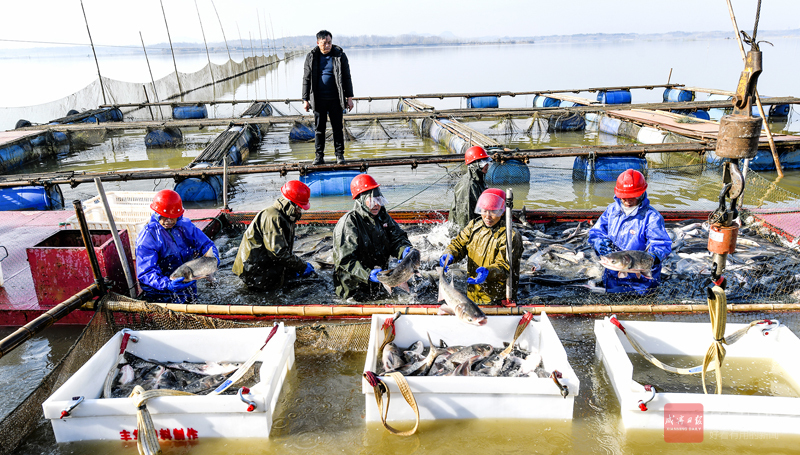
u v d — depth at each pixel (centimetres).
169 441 346
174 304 491
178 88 2814
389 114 1791
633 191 536
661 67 5188
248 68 4525
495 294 516
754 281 568
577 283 575
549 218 802
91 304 495
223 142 1370
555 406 354
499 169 1115
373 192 540
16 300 529
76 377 361
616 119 1717
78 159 1561
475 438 344
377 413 357
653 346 433
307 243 723
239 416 340
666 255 528
